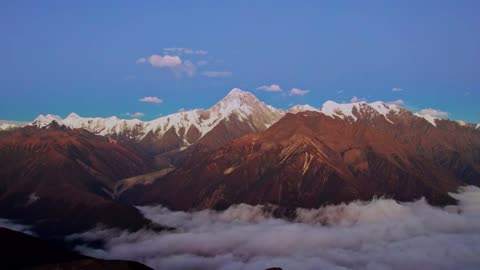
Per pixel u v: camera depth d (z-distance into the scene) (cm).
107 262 14600
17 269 14425
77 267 14325
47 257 15400
